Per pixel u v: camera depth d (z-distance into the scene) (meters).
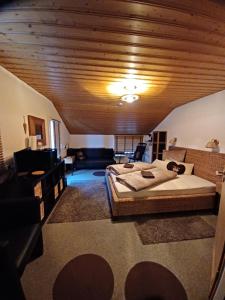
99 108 4.09
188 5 1.10
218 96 2.89
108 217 2.40
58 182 3.00
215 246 1.30
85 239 1.89
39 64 1.99
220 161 2.72
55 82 2.60
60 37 1.47
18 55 1.78
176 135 4.23
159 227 2.14
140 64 1.96
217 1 1.06
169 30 1.34
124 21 1.25
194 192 2.51
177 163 3.51
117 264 1.53
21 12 1.17
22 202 1.44
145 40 1.49
